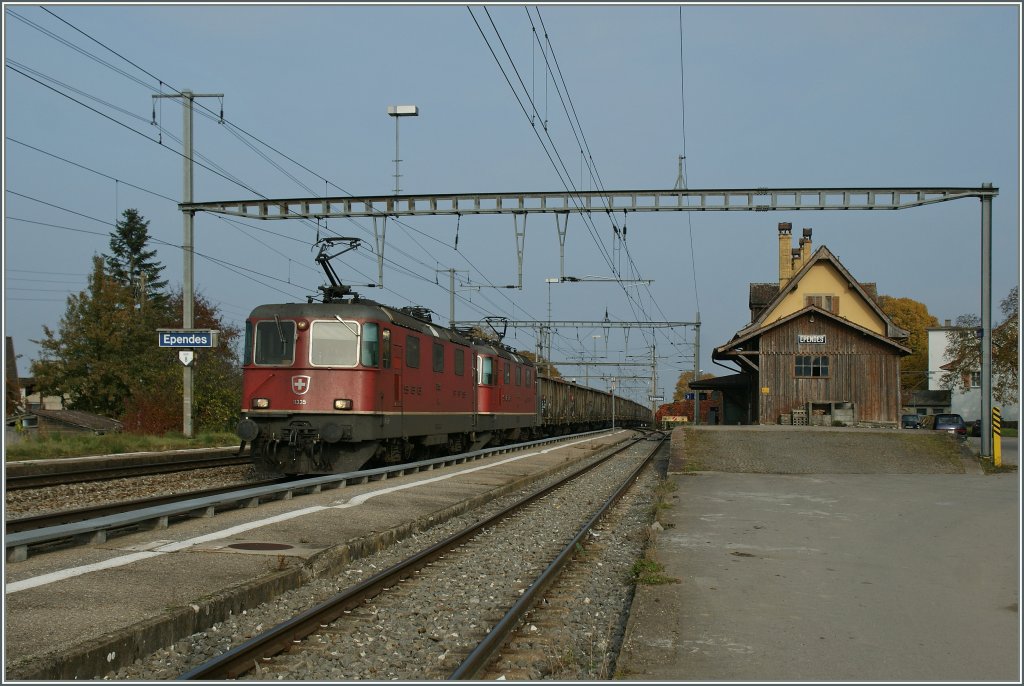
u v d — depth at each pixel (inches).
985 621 296.5
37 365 1649.9
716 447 1074.1
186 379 1045.8
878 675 238.1
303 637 284.8
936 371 2610.7
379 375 719.7
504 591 367.6
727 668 244.5
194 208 914.7
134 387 1606.8
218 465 874.1
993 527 519.5
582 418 2117.4
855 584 356.8
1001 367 1675.7
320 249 765.9
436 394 887.7
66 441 966.4
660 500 639.1
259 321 718.5
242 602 310.0
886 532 500.4
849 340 1502.2
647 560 402.0
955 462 978.1
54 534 359.6
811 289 1633.9
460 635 295.0
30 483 641.6
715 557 418.9
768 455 1023.0
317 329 707.4
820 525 528.7
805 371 1510.8
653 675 238.8
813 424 1488.7
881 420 1483.8
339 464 711.1
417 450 916.6
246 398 714.2
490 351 1150.3
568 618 321.1
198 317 2108.8
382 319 730.2
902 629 286.7
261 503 565.9
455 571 405.4
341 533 444.1
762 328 1519.4
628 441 1829.5
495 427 1170.6
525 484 819.4
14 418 1616.6
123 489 681.6
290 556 373.4
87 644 239.5
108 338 1646.2
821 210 843.4
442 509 569.3
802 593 339.9
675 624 293.3
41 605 278.8
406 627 304.2
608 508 641.0
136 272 2787.9
